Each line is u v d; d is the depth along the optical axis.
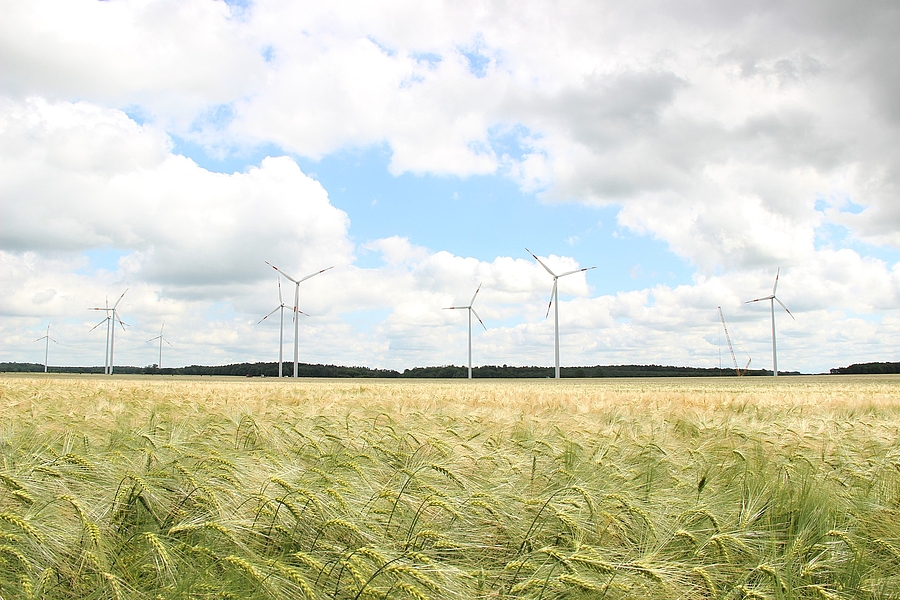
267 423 9.78
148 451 6.26
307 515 4.75
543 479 6.54
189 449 6.81
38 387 30.98
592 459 7.33
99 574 3.99
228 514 4.80
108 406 15.03
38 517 4.39
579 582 3.96
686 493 6.26
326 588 3.98
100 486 5.33
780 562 4.64
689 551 4.89
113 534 4.65
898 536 5.16
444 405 18.55
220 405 15.64
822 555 4.87
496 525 5.18
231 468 5.77
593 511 5.24
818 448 9.27
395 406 17.22
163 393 23.53
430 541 4.67
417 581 3.84
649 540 4.98
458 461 6.84
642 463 7.63
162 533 4.74
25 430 8.05
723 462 7.61
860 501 5.96
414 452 7.51
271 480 5.23
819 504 5.70
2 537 3.96
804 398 28.39
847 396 30.69
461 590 4.01
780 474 6.63
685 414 15.41
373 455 7.36
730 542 4.95
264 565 4.06
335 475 5.84
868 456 8.56
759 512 5.60
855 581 4.59
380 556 4.05
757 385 67.06
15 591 3.81
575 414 15.88
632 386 61.69
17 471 5.25
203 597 3.84
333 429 9.65
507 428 11.51
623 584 4.03
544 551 4.37
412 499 5.24
